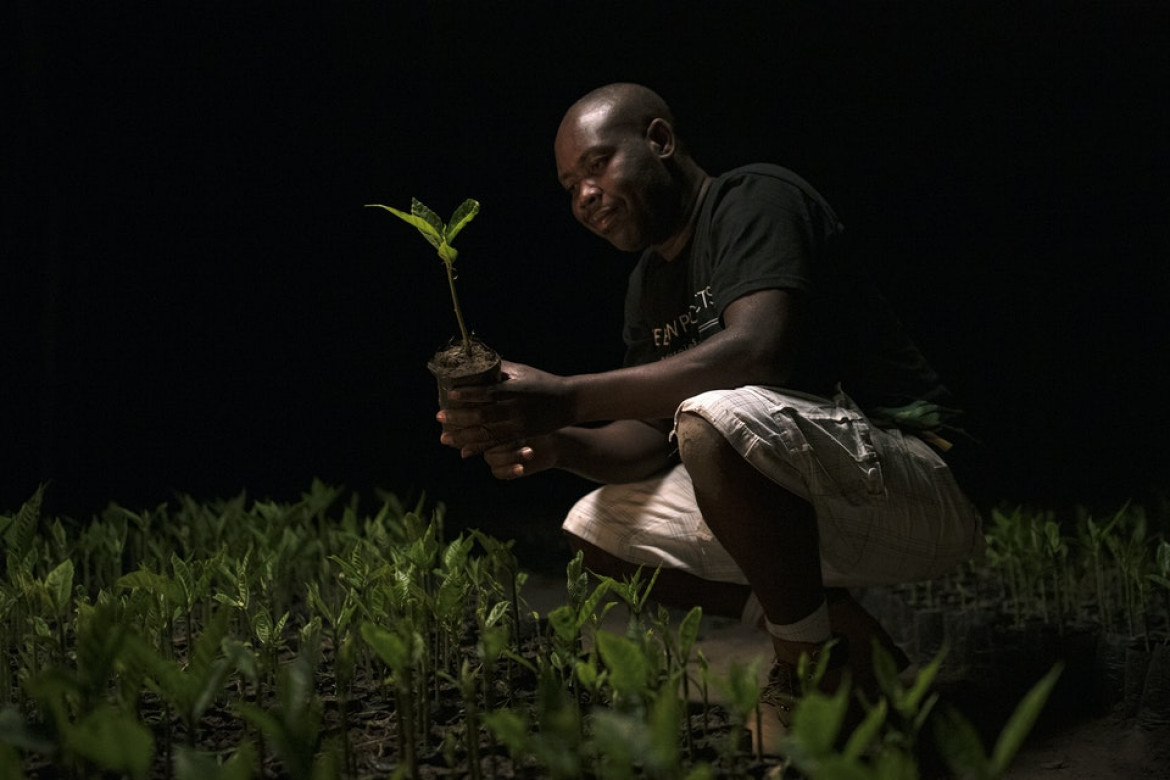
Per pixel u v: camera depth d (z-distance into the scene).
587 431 2.84
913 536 2.53
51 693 1.40
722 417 2.26
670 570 2.87
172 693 1.50
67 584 2.10
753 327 2.36
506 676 2.29
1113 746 2.46
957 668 3.11
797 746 1.24
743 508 2.30
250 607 2.62
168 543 3.14
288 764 1.38
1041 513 3.40
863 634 2.67
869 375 2.64
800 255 2.44
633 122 2.71
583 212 2.73
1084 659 2.79
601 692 2.09
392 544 2.65
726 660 3.28
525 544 5.13
